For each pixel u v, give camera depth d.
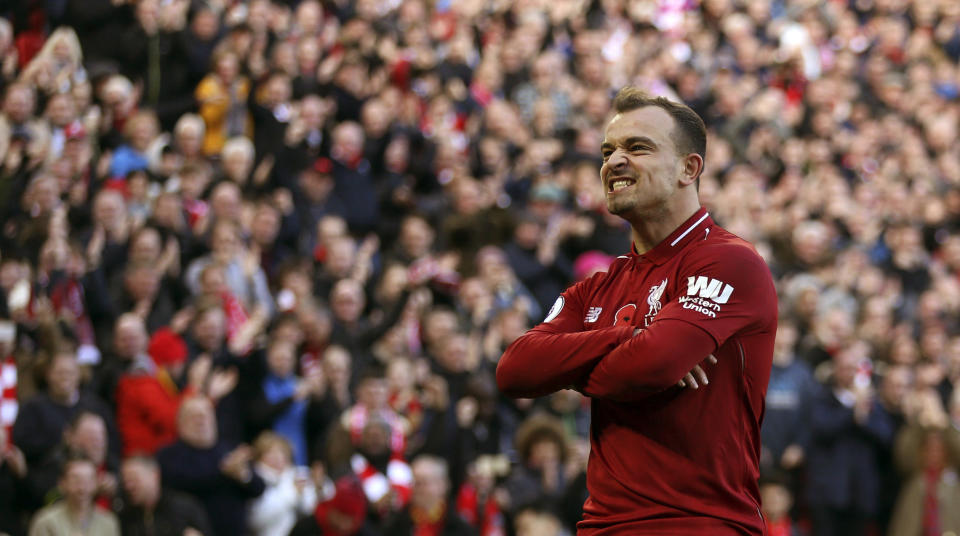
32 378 26.09
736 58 55.75
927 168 50.53
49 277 28.28
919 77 57.31
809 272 40.78
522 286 36.62
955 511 32.41
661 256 11.09
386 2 50.03
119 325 27.42
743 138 50.06
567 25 54.31
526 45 50.25
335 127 39.62
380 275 35.69
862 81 56.72
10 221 30.73
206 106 38.31
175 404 27.06
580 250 38.94
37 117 34.56
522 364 10.95
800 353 35.16
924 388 36.12
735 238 11.05
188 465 25.84
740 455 10.70
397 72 44.69
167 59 39.47
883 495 33.59
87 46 39.53
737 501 10.60
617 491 10.77
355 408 28.28
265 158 37.59
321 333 30.80
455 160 41.75
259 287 32.34
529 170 43.00
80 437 24.36
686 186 11.13
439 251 38.31
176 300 31.39
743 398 10.73
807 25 60.16
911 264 43.41
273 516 26.64
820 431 32.75
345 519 25.69
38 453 24.91
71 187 32.03
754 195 45.16
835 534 33.16
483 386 30.19
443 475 26.80
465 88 46.81
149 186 34.53
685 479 10.55
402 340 32.19
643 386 10.24
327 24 46.75
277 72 39.75
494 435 30.42
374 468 27.66
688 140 11.07
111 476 24.59
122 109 35.50
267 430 28.66
